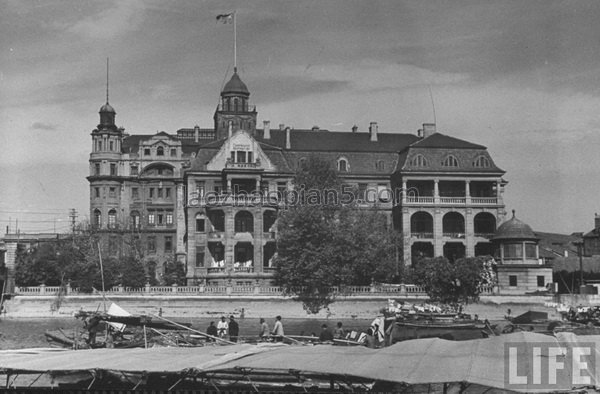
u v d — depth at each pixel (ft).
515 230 314.76
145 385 101.24
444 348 93.09
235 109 422.82
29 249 366.84
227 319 289.12
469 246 362.33
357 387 95.96
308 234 304.30
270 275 334.65
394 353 93.30
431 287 299.79
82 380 108.99
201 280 344.08
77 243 338.54
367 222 322.34
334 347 101.19
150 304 294.66
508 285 309.22
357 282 315.37
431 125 399.85
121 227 393.91
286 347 103.45
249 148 366.63
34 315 289.12
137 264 321.11
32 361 103.91
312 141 396.78
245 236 352.49
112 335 168.96
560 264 351.87
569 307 274.98
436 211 362.33
